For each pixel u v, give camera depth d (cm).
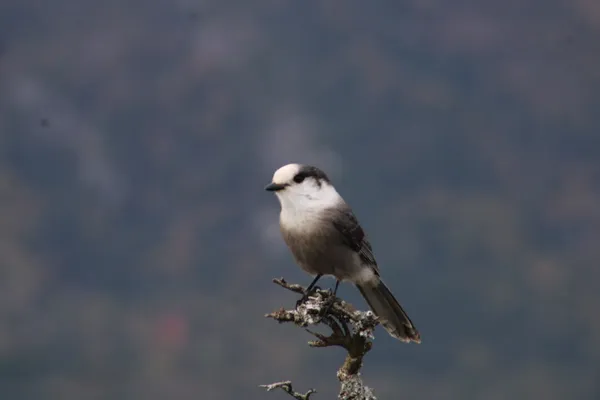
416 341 845
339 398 689
